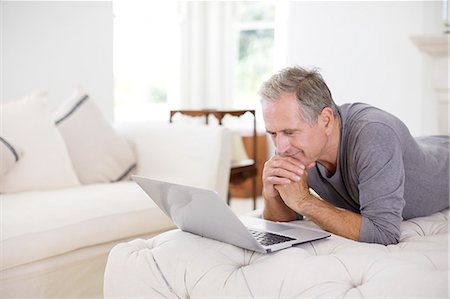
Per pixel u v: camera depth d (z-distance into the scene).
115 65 5.61
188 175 3.04
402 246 1.41
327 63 4.87
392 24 4.52
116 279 1.42
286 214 1.81
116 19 5.54
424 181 1.77
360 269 1.21
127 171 3.17
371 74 4.65
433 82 4.08
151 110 5.99
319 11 4.87
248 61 6.12
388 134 1.54
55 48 3.73
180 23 6.02
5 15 3.40
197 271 1.30
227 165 3.13
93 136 3.07
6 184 2.60
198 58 6.07
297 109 1.52
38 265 2.18
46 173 2.73
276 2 5.84
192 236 1.48
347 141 1.62
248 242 1.30
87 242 2.36
